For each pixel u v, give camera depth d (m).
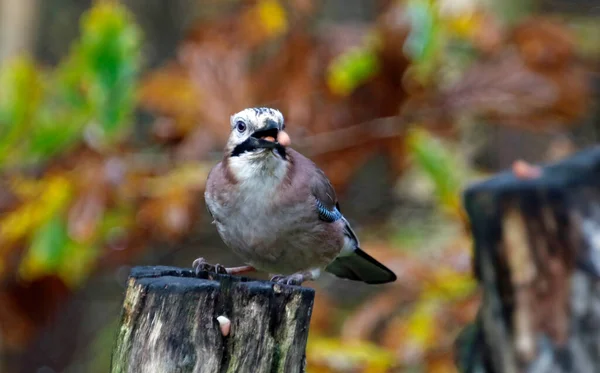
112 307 15.93
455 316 10.69
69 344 15.01
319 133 12.11
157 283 5.56
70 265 11.09
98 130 10.99
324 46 12.05
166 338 5.47
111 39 10.75
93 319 15.79
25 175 11.23
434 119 12.33
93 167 10.90
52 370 14.77
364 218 13.55
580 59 13.72
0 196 11.05
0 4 14.60
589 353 8.15
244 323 5.60
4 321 12.11
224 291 5.60
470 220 8.89
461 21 12.18
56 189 10.68
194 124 11.52
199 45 11.73
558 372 8.21
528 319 8.37
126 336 5.57
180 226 10.89
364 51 11.58
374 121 12.17
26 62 11.22
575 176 8.51
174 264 14.78
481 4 12.81
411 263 10.90
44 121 10.94
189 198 11.03
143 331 5.50
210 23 11.94
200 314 5.51
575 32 14.69
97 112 10.80
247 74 11.73
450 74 12.45
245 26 11.78
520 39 12.53
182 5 16.84
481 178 11.65
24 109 11.02
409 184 13.51
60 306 12.91
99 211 10.62
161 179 11.22
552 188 8.30
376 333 12.05
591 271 8.16
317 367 10.02
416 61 11.38
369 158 12.82
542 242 8.32
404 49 11.44
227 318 5.57
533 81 12.11
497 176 8.99
